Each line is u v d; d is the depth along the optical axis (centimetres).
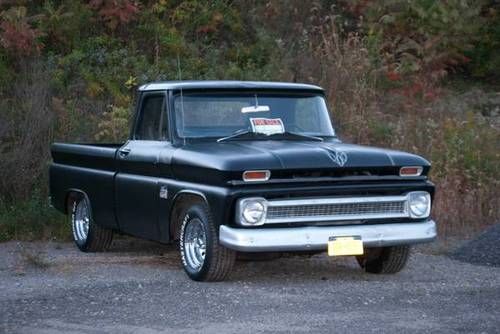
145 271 1162
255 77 2047
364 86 1950
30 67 1950
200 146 1119
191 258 1096
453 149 1691
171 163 1117
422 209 1099
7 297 991
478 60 2378
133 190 1203
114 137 1775
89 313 916
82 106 1877
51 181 1451
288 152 1048
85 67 2011
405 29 2212
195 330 850
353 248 1046
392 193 1087
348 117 1842
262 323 876
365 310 934
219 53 2169
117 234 1445
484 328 866
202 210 1066
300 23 2236
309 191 1038
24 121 1728
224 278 1073
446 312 931
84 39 2142
